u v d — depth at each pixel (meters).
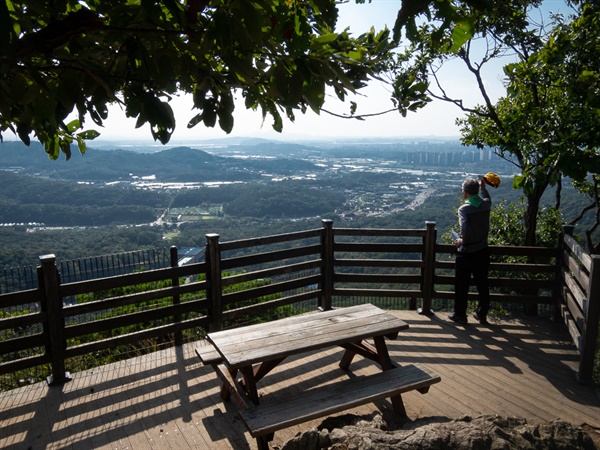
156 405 3.75
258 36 1.33
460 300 5.34
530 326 5.30
